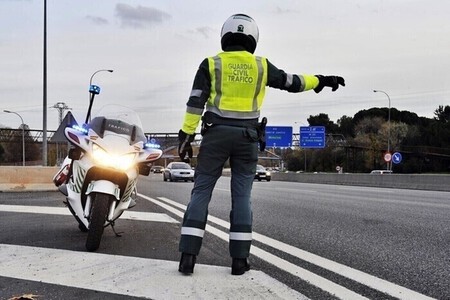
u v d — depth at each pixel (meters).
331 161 86.38
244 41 3.89
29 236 5.11
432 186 20.56
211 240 5.04
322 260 4.13
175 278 3.38
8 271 3.54
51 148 80.00
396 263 4.04
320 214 7.84
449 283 3.41
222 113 3.71
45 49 21.64
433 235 5.53
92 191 4.37
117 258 4.00
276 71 3.89
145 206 8.89
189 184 22.12
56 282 3.25
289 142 44.31
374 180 25.17
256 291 3.08
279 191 15.76
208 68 3.72
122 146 4.58
